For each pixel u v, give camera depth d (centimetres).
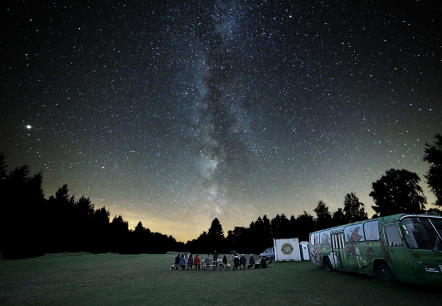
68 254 4475
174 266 2261
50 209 4812
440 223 896
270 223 8812
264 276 1573
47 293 1135
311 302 820
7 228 3597
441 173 2930
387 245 1006
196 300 930
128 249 7012
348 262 1312
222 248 9431
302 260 2802
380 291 904
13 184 3916
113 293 1112
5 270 1998
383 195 4125
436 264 816
